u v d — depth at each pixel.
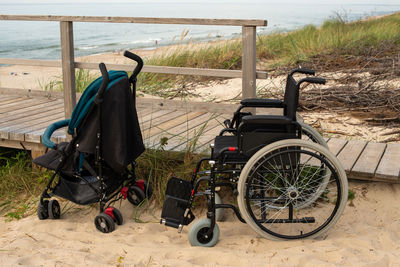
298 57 10.24
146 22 4.43
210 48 10.70
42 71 16.30
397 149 4.43
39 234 3.62
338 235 3.41
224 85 8.91
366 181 4.00
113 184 3.82
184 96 8.05
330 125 5.97
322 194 3.90
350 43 11.02
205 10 103.00
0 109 5.93
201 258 3.11
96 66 4.89
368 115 6.25
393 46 10.66
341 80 7.88
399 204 3.73
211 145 3.36
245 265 2.98
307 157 4.14
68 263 3.07
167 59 9.72
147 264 3.05
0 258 3.14
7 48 25.69
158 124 5.23
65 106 4.99
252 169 3.29
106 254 3.26
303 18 61.16
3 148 5.30
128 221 3.89
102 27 40.62
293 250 3.13
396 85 7.19
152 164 4.29
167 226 3.74
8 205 4.39
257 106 3.58
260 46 12.39
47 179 4.64
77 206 4.21
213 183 3.28
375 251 3.08
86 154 3.63
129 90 3.62
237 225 3.71
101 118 3.40
